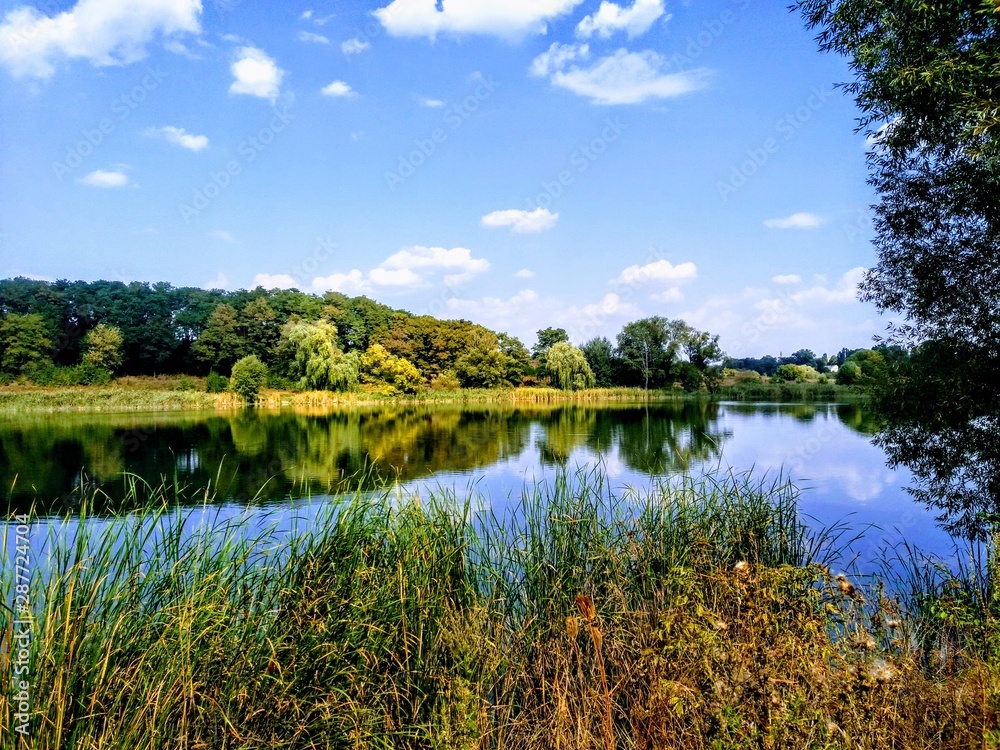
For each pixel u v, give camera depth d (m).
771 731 2.04
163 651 2.80
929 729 2.48
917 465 7.14
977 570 4.72
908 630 3.41
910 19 5.75
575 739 2.82
